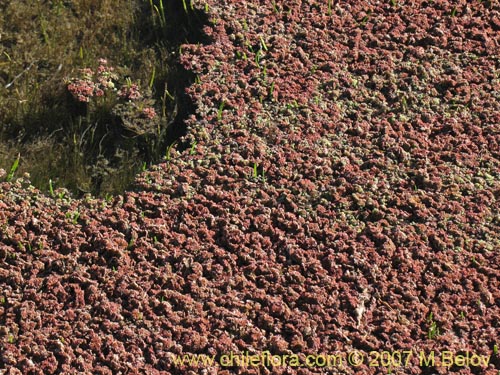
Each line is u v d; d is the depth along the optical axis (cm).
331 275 500
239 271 503
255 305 485
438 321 480
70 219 529
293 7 659
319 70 617
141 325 478
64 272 502
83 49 649
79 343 468
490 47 629
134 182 553
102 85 614
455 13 655
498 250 512
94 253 509
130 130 587
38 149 582
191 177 552
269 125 579
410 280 498
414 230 521
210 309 485
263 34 640
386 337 473
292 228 523
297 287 494
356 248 511
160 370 461
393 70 614
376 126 580
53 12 667
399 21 649
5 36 647
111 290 492
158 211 532
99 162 575
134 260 509
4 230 518
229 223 523
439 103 595
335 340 473
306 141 570
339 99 598
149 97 612
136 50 651
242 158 559
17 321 479
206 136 575
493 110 589
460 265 506
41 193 552
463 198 538
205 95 603
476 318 482
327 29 645
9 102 605
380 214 529
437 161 560
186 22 662
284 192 539
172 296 490
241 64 621
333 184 547
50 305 485
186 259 507
